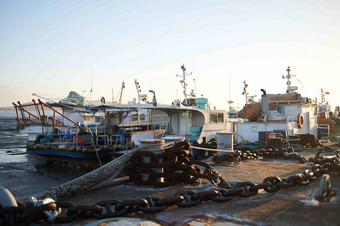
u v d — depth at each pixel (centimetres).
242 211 472
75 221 422
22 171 1527
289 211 472
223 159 1056
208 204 509
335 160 835
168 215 450
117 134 1744
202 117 1817
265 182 586
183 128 1895
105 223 390
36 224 404
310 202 522
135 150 680
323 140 2162
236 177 789
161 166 638
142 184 662
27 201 496
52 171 1530
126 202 448
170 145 714
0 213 369
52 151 1661
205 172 686
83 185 595
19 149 2595
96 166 1577
